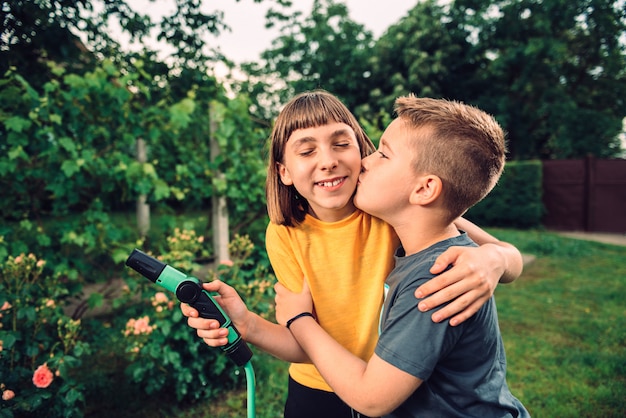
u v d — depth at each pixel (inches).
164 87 127.6
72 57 114.7
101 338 96.4
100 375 97.4
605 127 430.9
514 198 353.7
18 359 74.2
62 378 75.0
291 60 462.9
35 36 103.3
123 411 84.7
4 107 91.7
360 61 491.8
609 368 100.7
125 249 106.3
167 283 33.5
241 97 129.3
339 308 39.6
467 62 496.1
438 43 481.4
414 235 34.0
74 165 96.8
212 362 90.9
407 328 28.9
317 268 39.8
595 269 208.1
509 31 463.2
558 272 203.2
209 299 34.2
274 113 324.8
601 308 147.2
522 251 252.8
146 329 81.7
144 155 145.8
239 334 35.2
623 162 335.6
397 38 482.3
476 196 32.7
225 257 131.0
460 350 30.1
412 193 32.7
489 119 33.6
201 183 125.6
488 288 29.5
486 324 31.1
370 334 38.8
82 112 101.7
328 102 39.7
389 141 33.7
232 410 85.6
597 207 343.3
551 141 518.9
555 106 436.8
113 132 110.1
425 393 30.7
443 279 28.9
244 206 130.0
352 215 40.8
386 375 28.5
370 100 494.9
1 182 98.4
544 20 417.7
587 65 458.9
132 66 121.7
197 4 118.6
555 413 82.7
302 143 37.9
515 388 92.6
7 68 100.0
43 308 78.1
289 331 39.7
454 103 34.1
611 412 83.4
